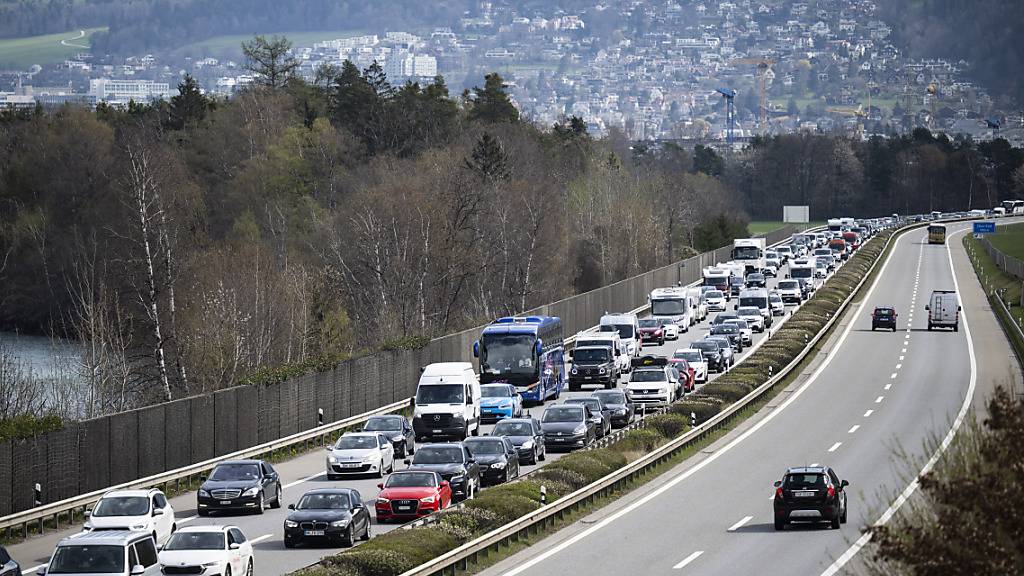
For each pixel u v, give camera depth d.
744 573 125.88
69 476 166.38
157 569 111.31
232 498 159.62
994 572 67.62
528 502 149.25
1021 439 70.75
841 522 152.50
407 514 150.88
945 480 74.88
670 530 151.50
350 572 112.31
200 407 195.50
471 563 130.75
